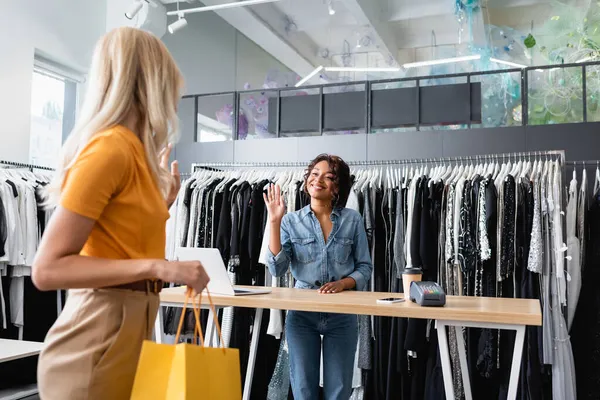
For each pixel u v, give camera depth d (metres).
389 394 3.82
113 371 1.13
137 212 1.18
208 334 3.14
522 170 4.04
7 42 5.58
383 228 4.11
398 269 3.96
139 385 1.10
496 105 6.39
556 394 3.57
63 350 1.13
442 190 3.94
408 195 4.00
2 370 2.37
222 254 4.28
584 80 4.89
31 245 4.74
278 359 3.85
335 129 6.17
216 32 9.96
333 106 6.17
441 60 8.20
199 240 4.47
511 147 4.86
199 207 4.50
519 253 3.75
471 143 4.98
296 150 5.62
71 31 6.38
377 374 3.93
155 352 1.13
